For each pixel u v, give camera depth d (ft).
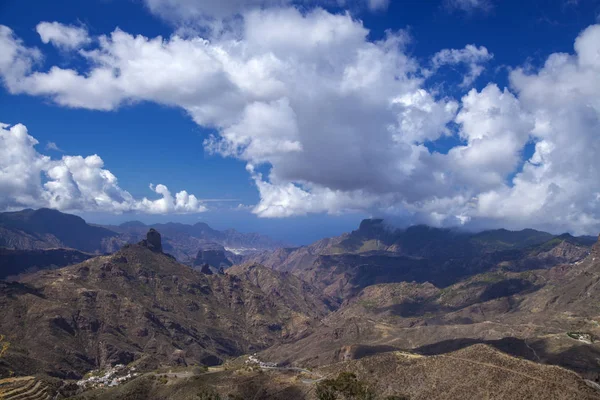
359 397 490.90
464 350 610.24
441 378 566.77
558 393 477.36
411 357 635.25
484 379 531.91
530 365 536.83
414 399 544.21
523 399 486.79
